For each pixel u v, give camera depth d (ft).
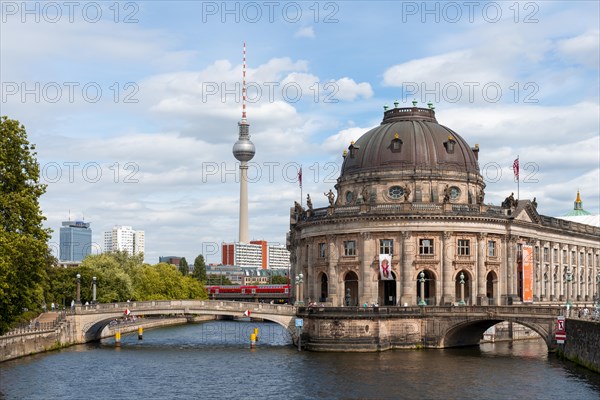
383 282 428.97
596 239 549.54
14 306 281.74
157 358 342.64
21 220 276.82
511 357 336.90
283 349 378.53
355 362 321.32
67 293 513.86
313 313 375.25
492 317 357.41
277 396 250.98
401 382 273.33
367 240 414.62
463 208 418.72
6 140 278.05
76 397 247.91
